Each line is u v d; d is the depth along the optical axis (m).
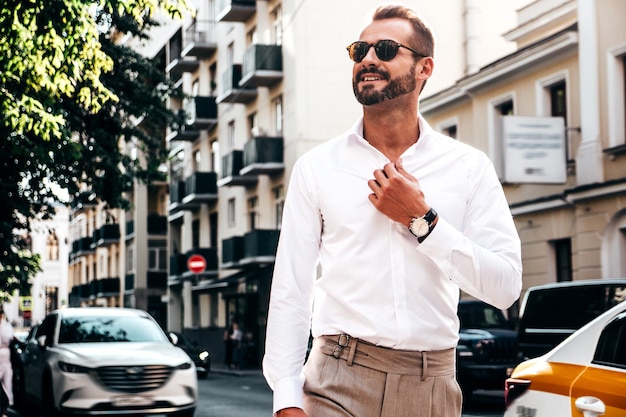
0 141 14.22
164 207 51.75
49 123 11.71
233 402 17.09
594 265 18.98
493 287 2.59
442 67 32.09
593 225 19.00
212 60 40.81
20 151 14.32
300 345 2.75
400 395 2.67
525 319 11.52
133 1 11.55
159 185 50.88
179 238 47.78
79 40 11.17
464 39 32.22
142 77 21.97
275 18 33.81
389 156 2.82
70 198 20.23
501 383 14.90
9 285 21.16
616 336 4.70
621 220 18.34
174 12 11.66
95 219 61.56
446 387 2.73
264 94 34.25
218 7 37.28
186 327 43.75
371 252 2.69
